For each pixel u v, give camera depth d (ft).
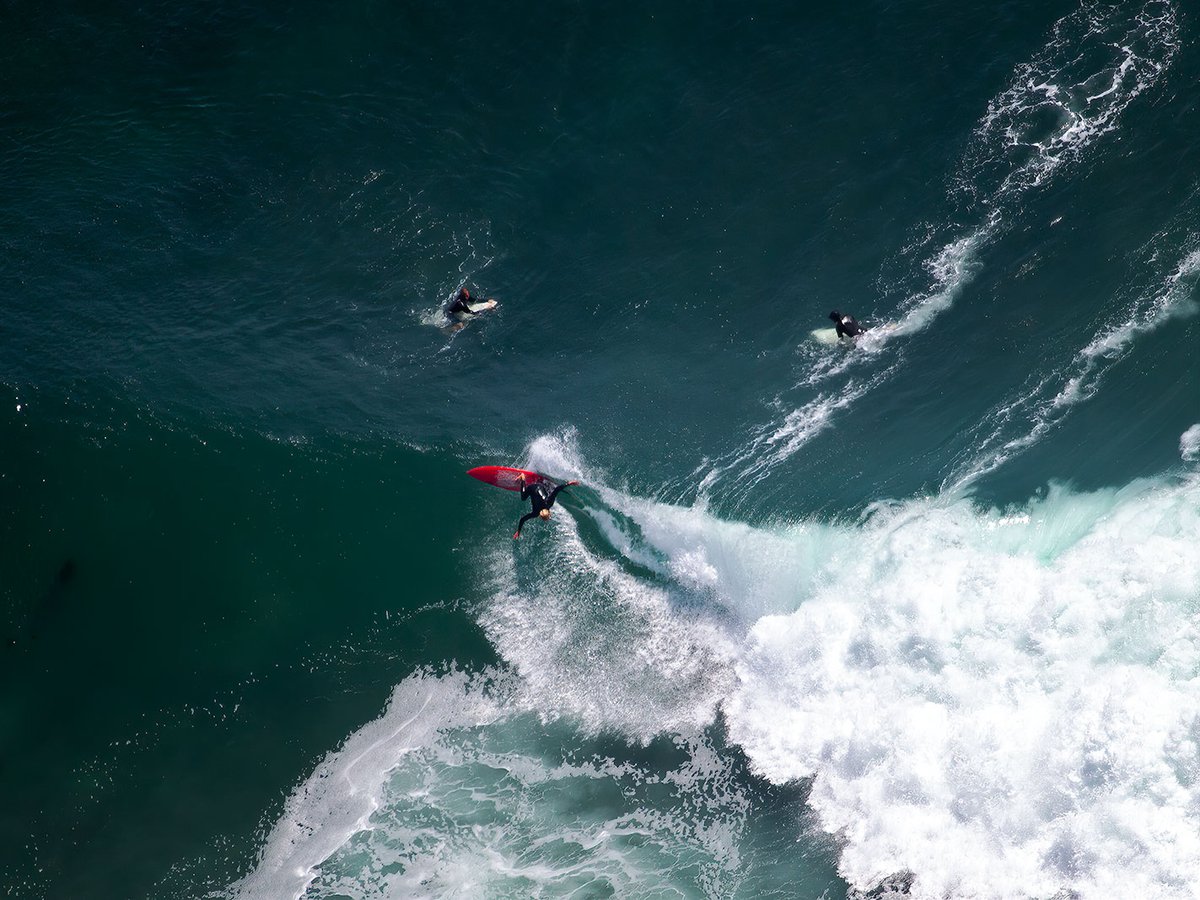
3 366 74.49
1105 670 53.67
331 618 67.10
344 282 81.87
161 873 57.47
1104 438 64.39
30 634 66.08
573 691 63.26
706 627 64.69
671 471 70.18
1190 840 48.32
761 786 58.13
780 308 77.46
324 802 59.62
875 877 53.31
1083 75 81.76
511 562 68.44
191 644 66.08
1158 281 71.00
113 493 69.97
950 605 58.54
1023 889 50.55
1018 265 74.79
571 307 79.66
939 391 70.33
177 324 78.54
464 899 54.75
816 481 67.67
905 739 55.88
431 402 74.79
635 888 54.54
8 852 58.59
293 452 71.87
